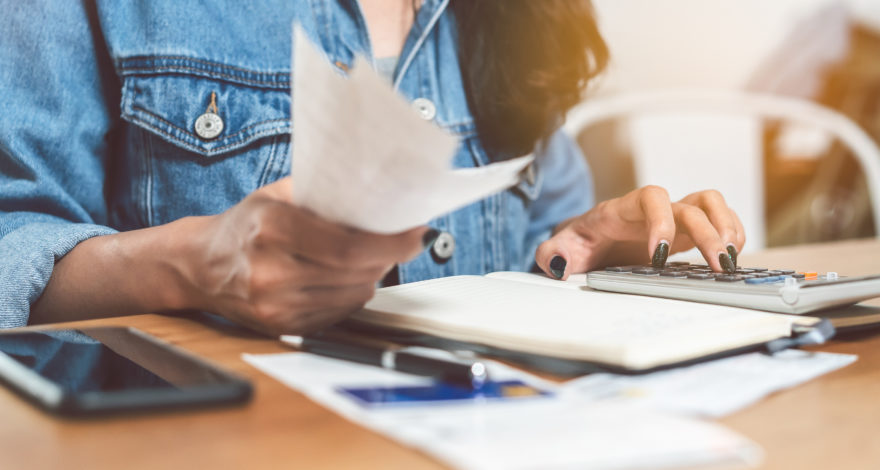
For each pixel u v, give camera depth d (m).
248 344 0.44
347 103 0.29
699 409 0.30
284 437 0.27
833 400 0.32
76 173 0.81
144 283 0.54
